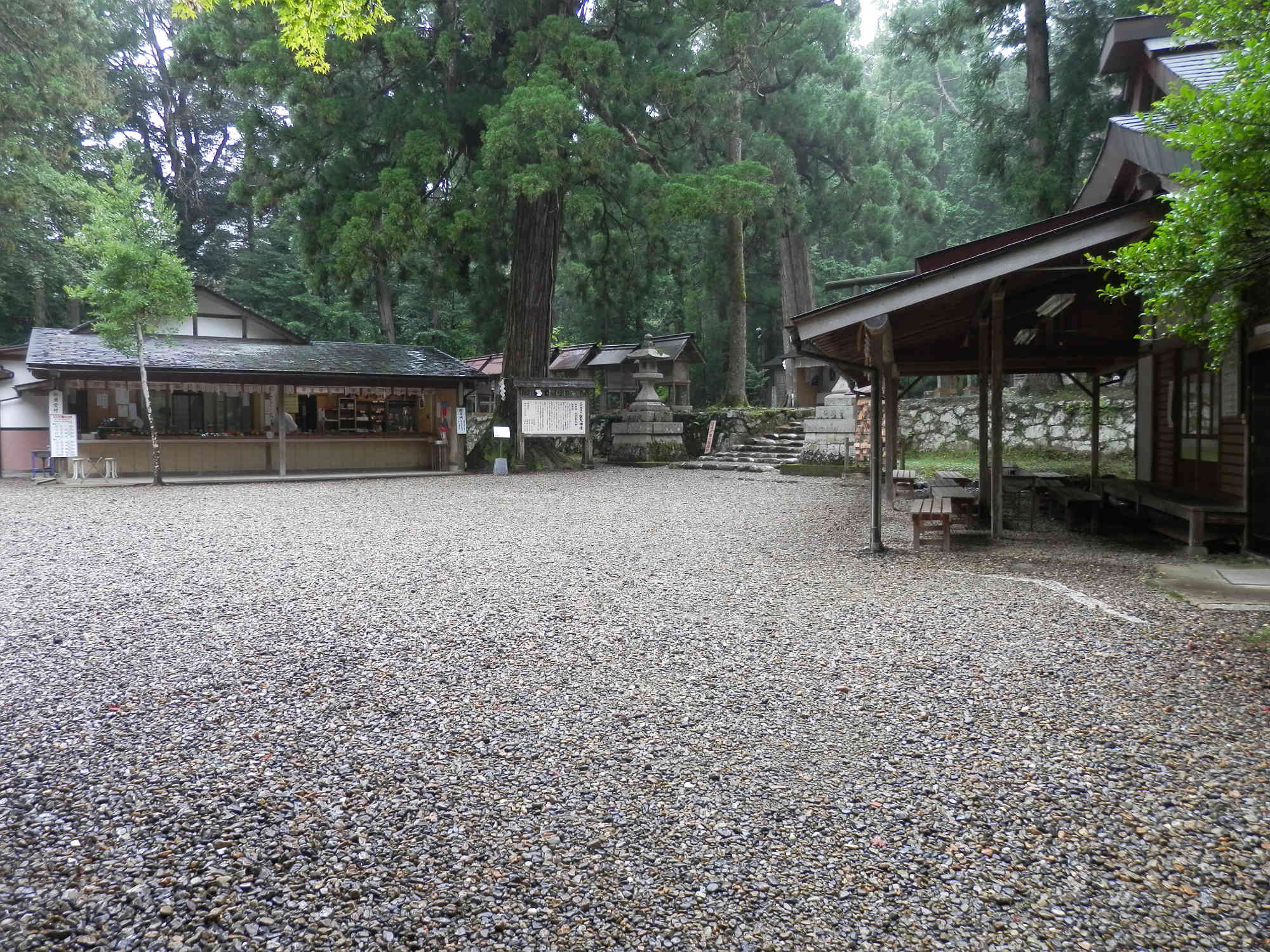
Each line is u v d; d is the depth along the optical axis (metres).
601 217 22.89
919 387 28.75
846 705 3.82
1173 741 3.35
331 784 3.01
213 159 36.50
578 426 21.22
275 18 17.77
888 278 9.91
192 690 4.00
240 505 12.73
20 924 2.15
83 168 26.78
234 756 3.24
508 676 4.24
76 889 2.32
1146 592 6.04
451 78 19.30
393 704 3.83
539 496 14.30
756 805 2.88
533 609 5.69
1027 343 10.52
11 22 20.70
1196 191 3.93
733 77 22.14
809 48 21.72
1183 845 2.58
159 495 14.41
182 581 6.62
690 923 2.22
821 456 18.72
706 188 18.05
